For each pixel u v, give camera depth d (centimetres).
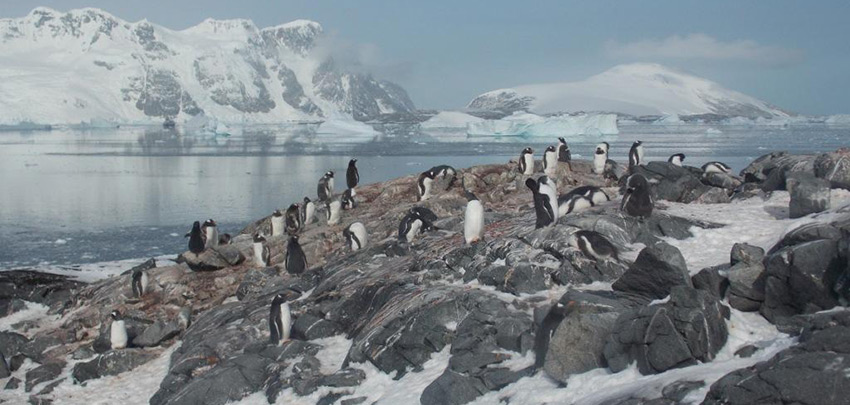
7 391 1703
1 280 2483
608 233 1445
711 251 1351
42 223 4634
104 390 1638
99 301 2161
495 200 2480
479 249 1531
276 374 1379
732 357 947
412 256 1733
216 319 1791
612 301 1095
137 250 3722
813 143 13188
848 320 834
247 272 2159
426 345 1257
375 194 2920
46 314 2269
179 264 2420
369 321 1398
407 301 1365
